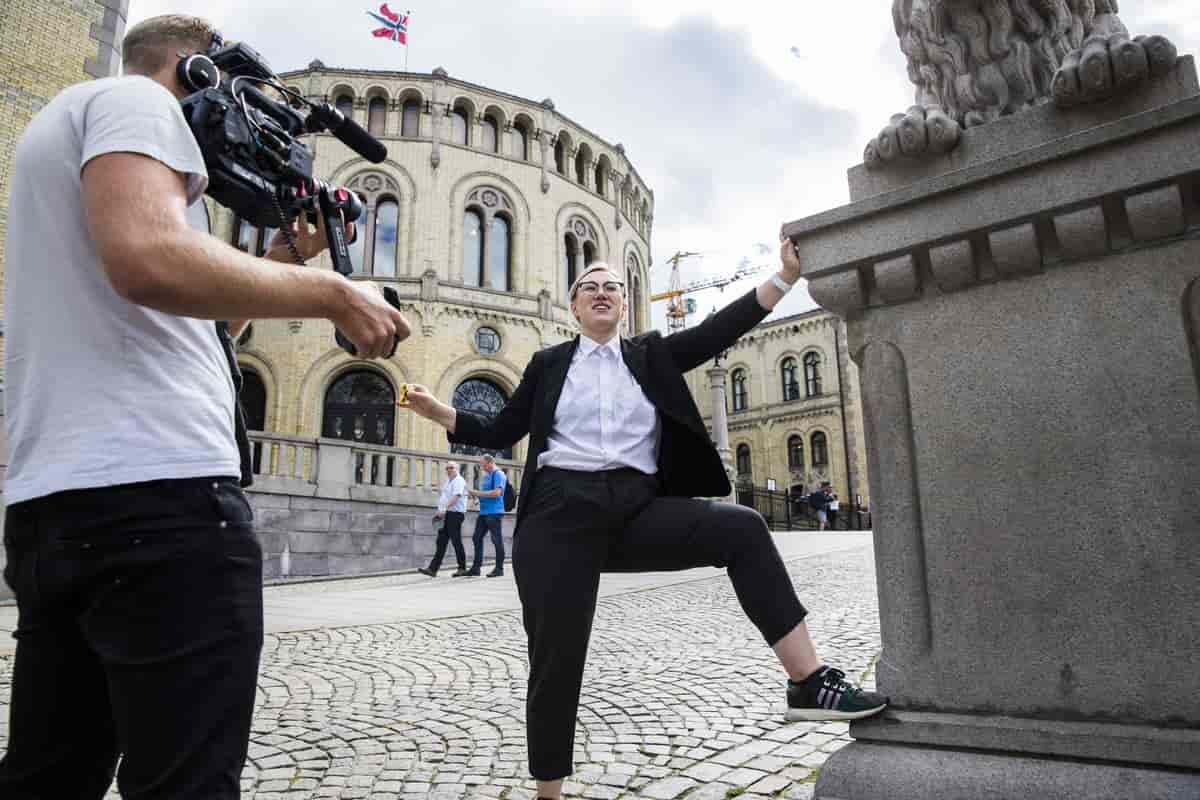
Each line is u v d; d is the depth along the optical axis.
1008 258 2.14
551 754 2.12
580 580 2.20
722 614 7.09
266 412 22.77
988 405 2.18
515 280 26.31
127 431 1.11
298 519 13.62
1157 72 2.05
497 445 2.63
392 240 25.17
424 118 26.31
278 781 2.81
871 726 2.20
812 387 41.34
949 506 2.20
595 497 2.22
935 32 2.47
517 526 2.35
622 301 2.59
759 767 2.81
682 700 3.91
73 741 1.23
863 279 2.40
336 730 3.50
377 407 23.77
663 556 2.28
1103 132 1.95
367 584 11.27
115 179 1.05
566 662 2.15
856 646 5.15
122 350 1.15
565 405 2.41
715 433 26.45
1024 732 1.98
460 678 4.66
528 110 28.03
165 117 1.14
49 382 1.14
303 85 25.50
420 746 3.24
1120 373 2.01
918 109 2.43
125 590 1.07
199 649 1.09
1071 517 2.03
